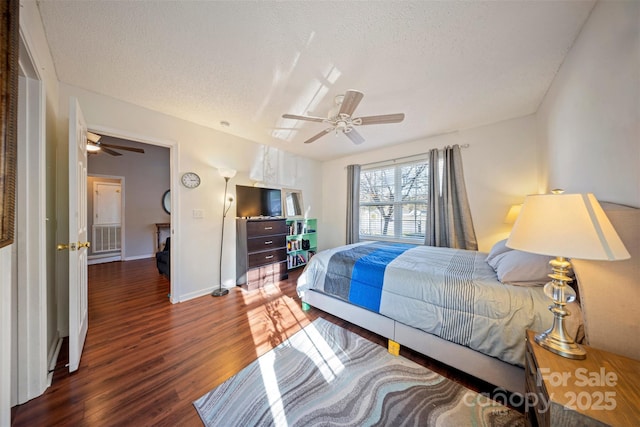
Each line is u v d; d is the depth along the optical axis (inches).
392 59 67.5
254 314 94.3
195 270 113.2
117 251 203.9
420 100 92.2
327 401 51.2
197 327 83.3
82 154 68.6
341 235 181.5
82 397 51.4
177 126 107.1
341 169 181.0
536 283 53.9
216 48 63.0
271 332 80.3
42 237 52.2
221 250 122.8
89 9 50.7
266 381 57.1
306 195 178.1
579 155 62.2
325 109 98.0
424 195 140.1
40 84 52.3
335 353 68.7
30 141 50.6
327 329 82.7
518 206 100.7
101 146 131.4
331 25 55.2
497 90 85.7
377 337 77.9
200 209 115.3
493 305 54.1
